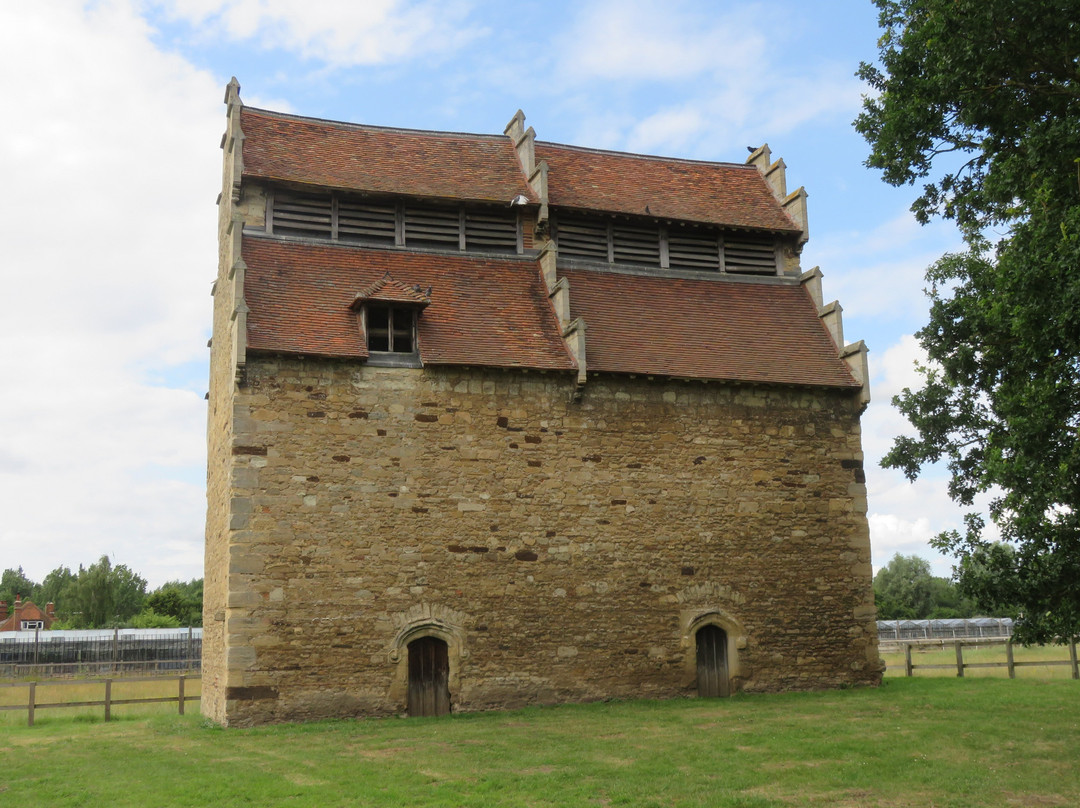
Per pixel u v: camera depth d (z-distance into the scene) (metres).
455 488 20.27
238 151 21.81
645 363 21.89
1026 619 14.72
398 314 21.11
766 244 25.95
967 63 16.03
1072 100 16.00
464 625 19.83
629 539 21.19
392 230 23.02
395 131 25.44
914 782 12.88
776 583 22.05
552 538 20.69
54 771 14.38
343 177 23.00
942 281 18.20
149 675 34.91
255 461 19.11
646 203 25.42
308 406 19.69
